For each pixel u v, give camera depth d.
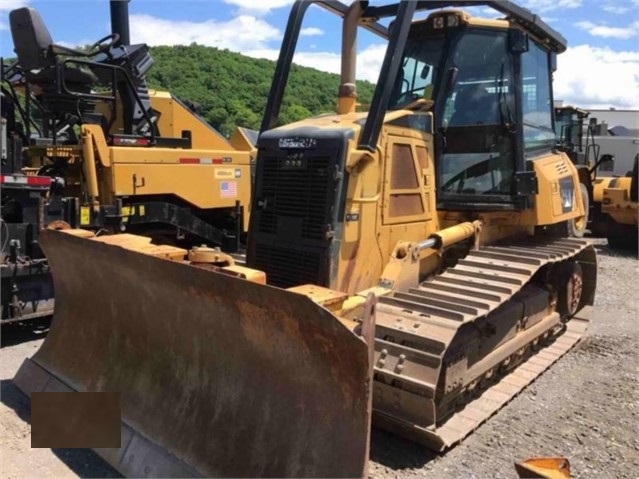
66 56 6.98
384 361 3.41
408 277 4.01
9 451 3.46
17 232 5.50
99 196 6.59
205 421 3.13
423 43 4.68
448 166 4.71
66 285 4.29
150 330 3.56
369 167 3.92
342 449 2.65
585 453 3.54
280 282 4.05
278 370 2.94
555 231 5.78
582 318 6.07
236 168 7.78
